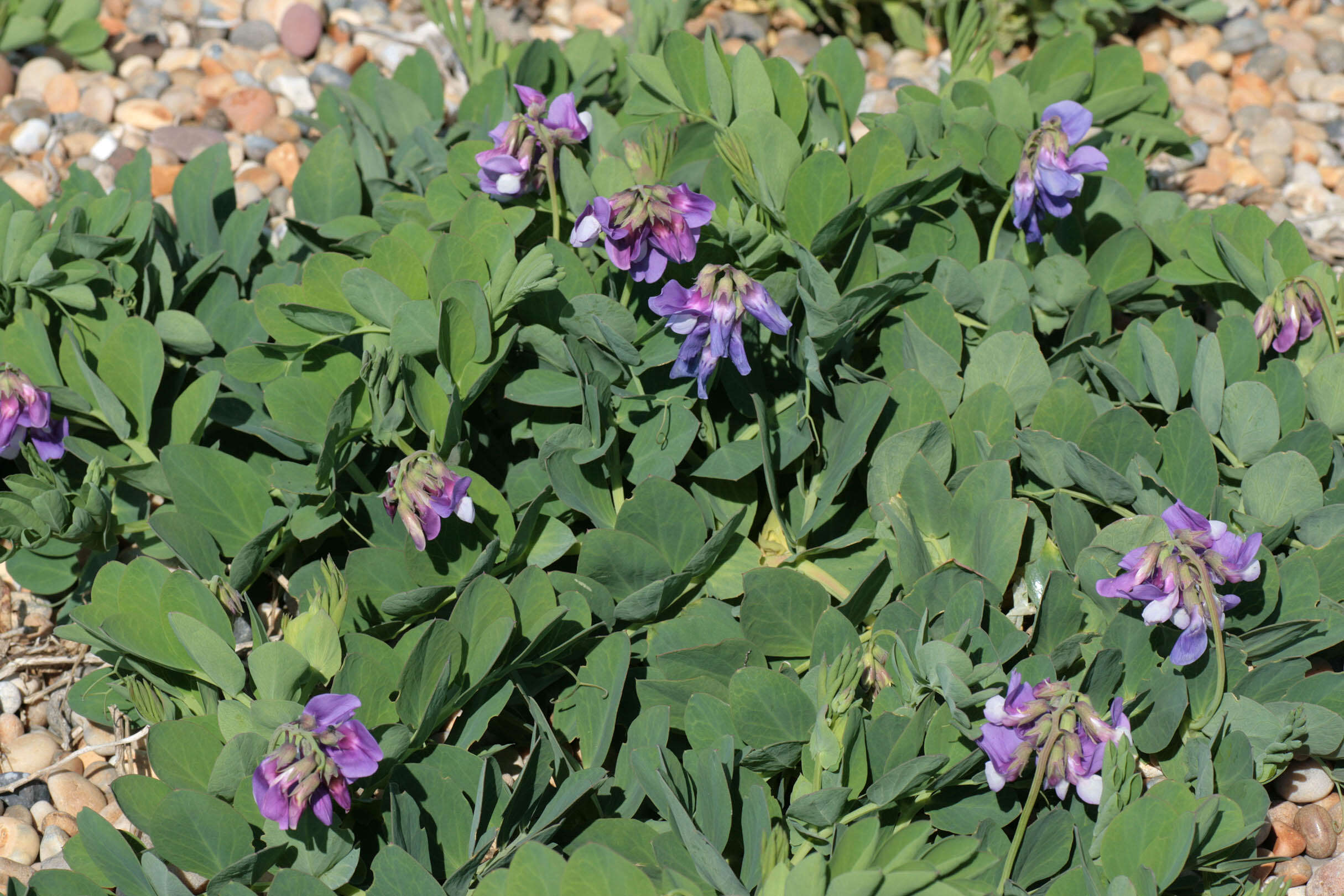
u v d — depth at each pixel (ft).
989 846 4.52
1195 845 4.48
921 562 4.68
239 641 4.75
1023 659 4.66
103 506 4.78
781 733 4.55
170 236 5.15
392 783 4.49
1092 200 5.10
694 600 4.74
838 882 4.33
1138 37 6.31
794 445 4.82
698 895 4.41
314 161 5.14
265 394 4.77
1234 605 4.54
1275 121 5.78
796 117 5.04
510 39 5.99
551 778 4.57
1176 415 4.73
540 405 4.77
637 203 4.67
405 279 4.83
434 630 4.52
